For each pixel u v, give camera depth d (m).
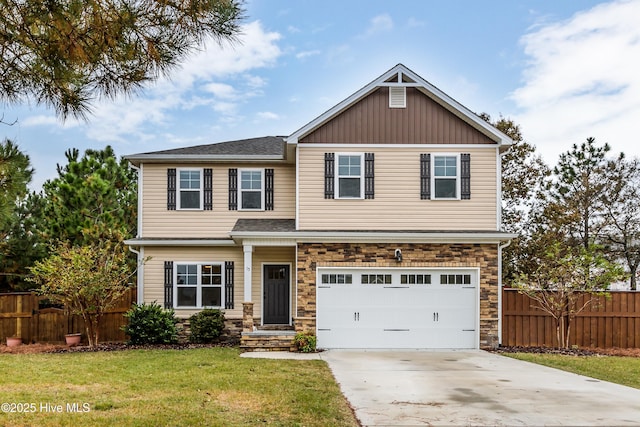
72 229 18.61
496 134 16.91
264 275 18.77
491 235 16.30
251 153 19.36
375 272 16.52
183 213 19.05
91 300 16.72
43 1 4.87
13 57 5.24
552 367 13.12
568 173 27.48
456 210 17.00
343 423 7.65
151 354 14.70
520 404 8.98
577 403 9.09
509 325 17.30
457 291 16.52
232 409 8.24
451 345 16.39
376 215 16.97
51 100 5.44
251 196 19.25
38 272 16.81
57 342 18.64
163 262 18.78
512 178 27.56
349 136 17.16
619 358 14.99
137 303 18.61
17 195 5.75
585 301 17.20
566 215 26.52
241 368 12.08
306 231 16.45
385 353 15.45
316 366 12.69
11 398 8.88
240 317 18.66
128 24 5.15
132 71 5.47
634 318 17.12
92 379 10.70
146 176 19.11
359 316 16.41
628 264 27.88
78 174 21.39
